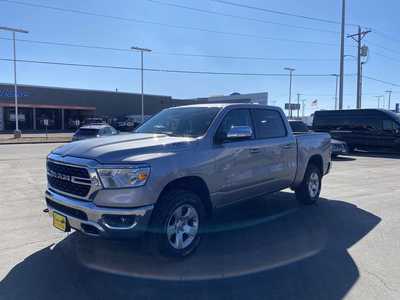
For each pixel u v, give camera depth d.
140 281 3.90
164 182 4.11
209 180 4.70
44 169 12.33
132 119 50.44
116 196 3.86
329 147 7.76
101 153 4.02
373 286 3.81
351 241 5.15
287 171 6.32
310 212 6.70
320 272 4.14
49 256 4.53
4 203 7.20
